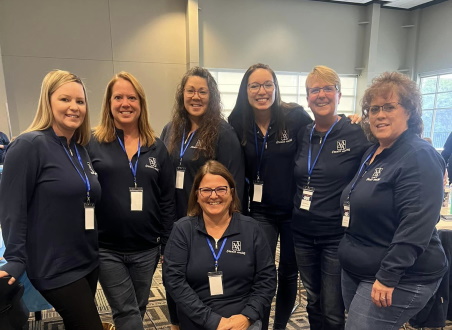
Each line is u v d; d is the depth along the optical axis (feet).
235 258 5.38
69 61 20.90
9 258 4.12
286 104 6.72
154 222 5.80
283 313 7.19
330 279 5.77
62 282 4.55
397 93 4.27
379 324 4.34
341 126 5.67
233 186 5.60
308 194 5.76
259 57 25.36
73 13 20.57
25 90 20.30
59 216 4.47
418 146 4.14
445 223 7.78
